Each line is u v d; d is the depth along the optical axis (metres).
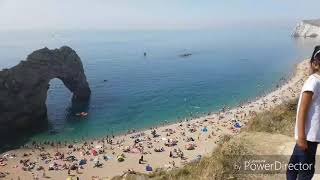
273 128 23.33
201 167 17.94
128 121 103.00
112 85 151.88
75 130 96.56
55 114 110.94
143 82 158.00
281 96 122.25
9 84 97.31
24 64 102.88
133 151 76.69
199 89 141.62
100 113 111.00
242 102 119.44
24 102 98.81
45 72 107.50
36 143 87.12
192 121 98.62
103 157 74.06
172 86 148.12
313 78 8.71
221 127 91.56
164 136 86.25
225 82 154.50
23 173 68.50
